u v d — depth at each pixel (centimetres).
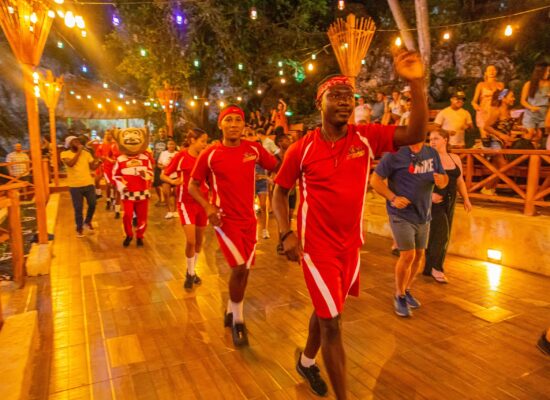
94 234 819
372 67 1620
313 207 253
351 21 684
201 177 367
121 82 2255
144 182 706
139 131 702
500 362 336
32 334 346
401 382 310
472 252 613
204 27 1645
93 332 398
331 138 249
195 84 1762
